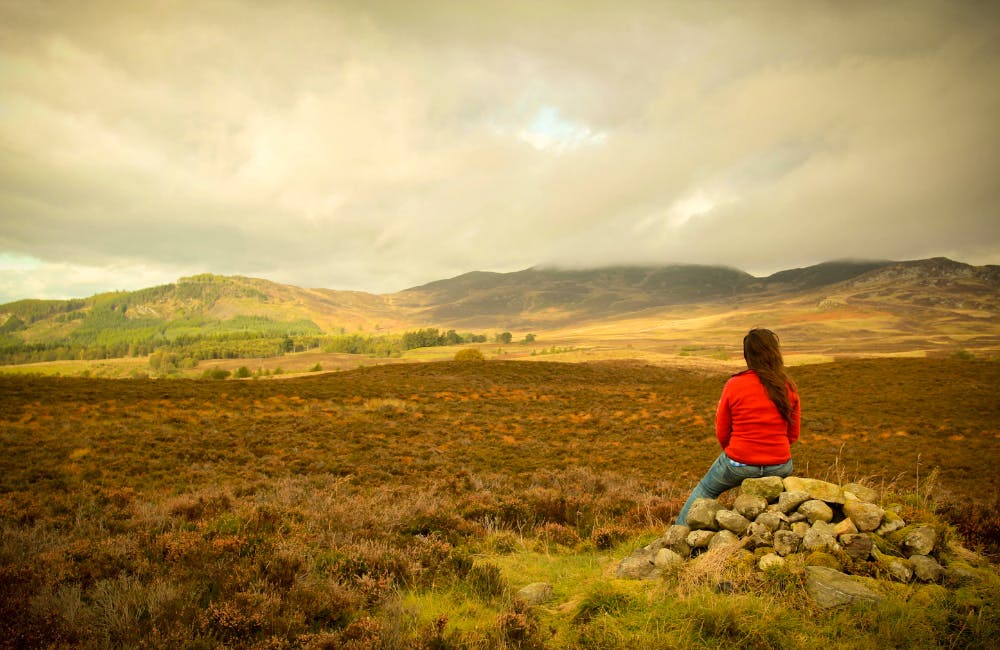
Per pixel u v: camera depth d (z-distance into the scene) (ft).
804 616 11.37
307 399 114.21
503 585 16.05
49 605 13.89
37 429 65.98
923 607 11.19
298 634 12.58
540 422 101.40
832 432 89.40
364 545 20.04
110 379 123.44
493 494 35.76
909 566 12.59
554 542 23.39
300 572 16.92
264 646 11.78
